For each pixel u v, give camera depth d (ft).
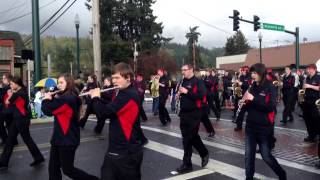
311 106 34.01
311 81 34.19
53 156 20.33
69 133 19.83
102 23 171.22
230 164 27.04
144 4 182.91
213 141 35.29
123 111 15.21
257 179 23.45
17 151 32.76
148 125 45.91
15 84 26.84
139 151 15.67
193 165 26.78
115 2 174.09
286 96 46.26
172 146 33.30
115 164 15.26
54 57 280.10
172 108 63.46
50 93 19.97
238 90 46.29
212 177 24.13
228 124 46.47
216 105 51.78
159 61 174.09
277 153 30.50
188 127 24.81
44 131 43.96
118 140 15.29
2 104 35.27
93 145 34.42
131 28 183.73
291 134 38.99
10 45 93.76
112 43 163.43
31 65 60.64
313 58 195.62
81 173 20.27
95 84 43.09
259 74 20.97
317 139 36.04
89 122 49.96
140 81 48.24
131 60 168.66
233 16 90.89
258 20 93.25
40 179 24.64
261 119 21.04
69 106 19.71
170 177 24.20
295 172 25.20
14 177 25.17
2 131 37.01
